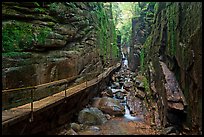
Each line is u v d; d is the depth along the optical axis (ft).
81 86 43.75
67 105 35.91
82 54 49.47
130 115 47.50
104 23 81.10
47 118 30.17
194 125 29.04
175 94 36.29
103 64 75.82
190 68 31.42
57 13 37.37
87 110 43.19
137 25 101.65
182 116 34.50
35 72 31.48
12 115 22.59
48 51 35.88
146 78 65.46
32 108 24.36
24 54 29.60
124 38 179.01
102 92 61.82
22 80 28.91
